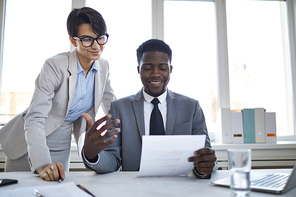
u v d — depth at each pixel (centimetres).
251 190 74
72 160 215
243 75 263
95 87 157
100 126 90
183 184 84
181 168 94
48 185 80
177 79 258
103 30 137
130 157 128
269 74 266
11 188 79
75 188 74
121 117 133
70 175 99
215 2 263
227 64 260
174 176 97
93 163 95
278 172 103
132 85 252
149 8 260
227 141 230
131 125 131
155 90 131
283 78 267
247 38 267
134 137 130
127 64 253
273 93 264
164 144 85
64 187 75
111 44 254
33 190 73
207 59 262
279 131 262
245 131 231
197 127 135
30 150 109
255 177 90
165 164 90
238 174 69
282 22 272
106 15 255
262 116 232
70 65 143
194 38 262
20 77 246
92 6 255
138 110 133
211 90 260
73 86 143
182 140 86
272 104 264
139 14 259
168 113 132
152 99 135
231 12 268
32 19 250
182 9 263
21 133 151
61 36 251
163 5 259
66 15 253
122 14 257
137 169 128
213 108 258
